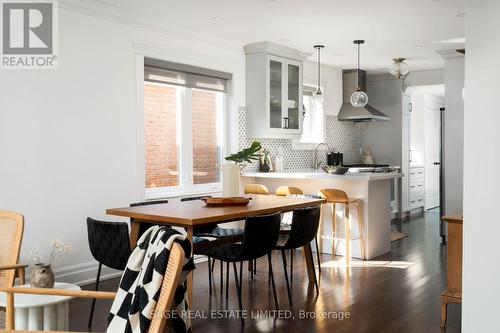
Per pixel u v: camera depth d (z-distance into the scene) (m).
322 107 8.22
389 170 8.61
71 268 4.64
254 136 6.62
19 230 3.18
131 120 5.17
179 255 1.83
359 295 4.36
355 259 5.85
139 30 5.25
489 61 2.65
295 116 7.09
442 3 4.75
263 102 6.51
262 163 6.96
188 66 5.84
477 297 2.74
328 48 6.84
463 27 5.66
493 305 2.69
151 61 5.39
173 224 3.63
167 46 5.56
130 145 5.17
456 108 6.84
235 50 6.50
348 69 8.72
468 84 2.72
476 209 2.72
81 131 4.71
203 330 3.55
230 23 5.50
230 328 3.59
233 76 6.48
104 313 3.93
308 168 8.12
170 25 5.50
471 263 2.75
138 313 1.99
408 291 4.48
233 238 4.27
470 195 2.74
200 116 6.27
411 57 7.48
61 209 4.57
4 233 3.23
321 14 5.13
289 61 6.88
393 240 7.03
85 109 4.74
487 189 2.68
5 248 3.20
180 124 6.01
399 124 9.15
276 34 6.03
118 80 5.04
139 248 2.23
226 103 6.52
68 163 4.61
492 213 2.67
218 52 6.26
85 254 4.78
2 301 2.81
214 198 4.29
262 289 4.58
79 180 4.71
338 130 8.75
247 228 3.62
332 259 5.87
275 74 6.68
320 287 4.64
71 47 4.61
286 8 4.92
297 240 4.21
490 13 2.64
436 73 8.62
